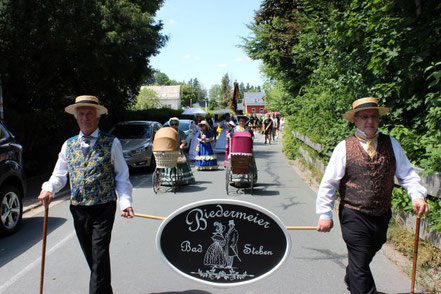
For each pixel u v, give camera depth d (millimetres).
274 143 25938
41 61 12109
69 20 11641
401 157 3191
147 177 11711
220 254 3379
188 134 18594
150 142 12805
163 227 3373
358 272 3094
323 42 9141
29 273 4531
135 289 4055
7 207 6051
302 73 16797
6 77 10734
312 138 10609
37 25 10844
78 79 14555
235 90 22781
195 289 4051
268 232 3324
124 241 5605
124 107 19641
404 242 4902
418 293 3861
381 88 6445
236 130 9219
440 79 5320
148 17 13984
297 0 14367
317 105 10156
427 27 5742
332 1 8617
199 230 3391
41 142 11969
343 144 3236
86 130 3406
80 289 4086
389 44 6023
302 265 4676
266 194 8883
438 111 4906
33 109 12570
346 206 3197
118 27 13000
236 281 3367
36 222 6836
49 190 3301
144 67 17234
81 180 3312
